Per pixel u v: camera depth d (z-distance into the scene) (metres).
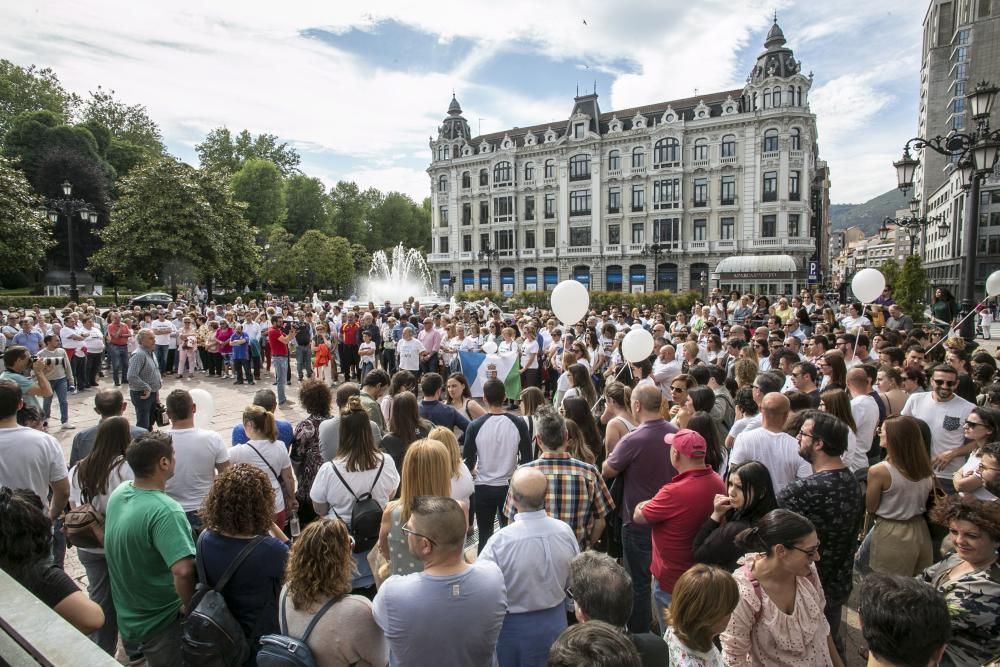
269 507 3.10
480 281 62.34
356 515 3.87
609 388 5.51
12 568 2.54
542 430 4.07
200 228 36.06
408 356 12.91
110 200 47.62
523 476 3.23
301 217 71.19
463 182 63.12
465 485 4.40
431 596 2.49
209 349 15.69
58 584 2.63
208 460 4.47
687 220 50.59
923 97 79.31
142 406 9.18
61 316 17.08
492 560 3.09
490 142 62.19
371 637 2.56
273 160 74.44
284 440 5.34
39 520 2.64
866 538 4.19
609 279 55.22
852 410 5.41
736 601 2.31
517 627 3.04
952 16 71.25
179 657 3.30
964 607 2.60
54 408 12.18
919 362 6.73
